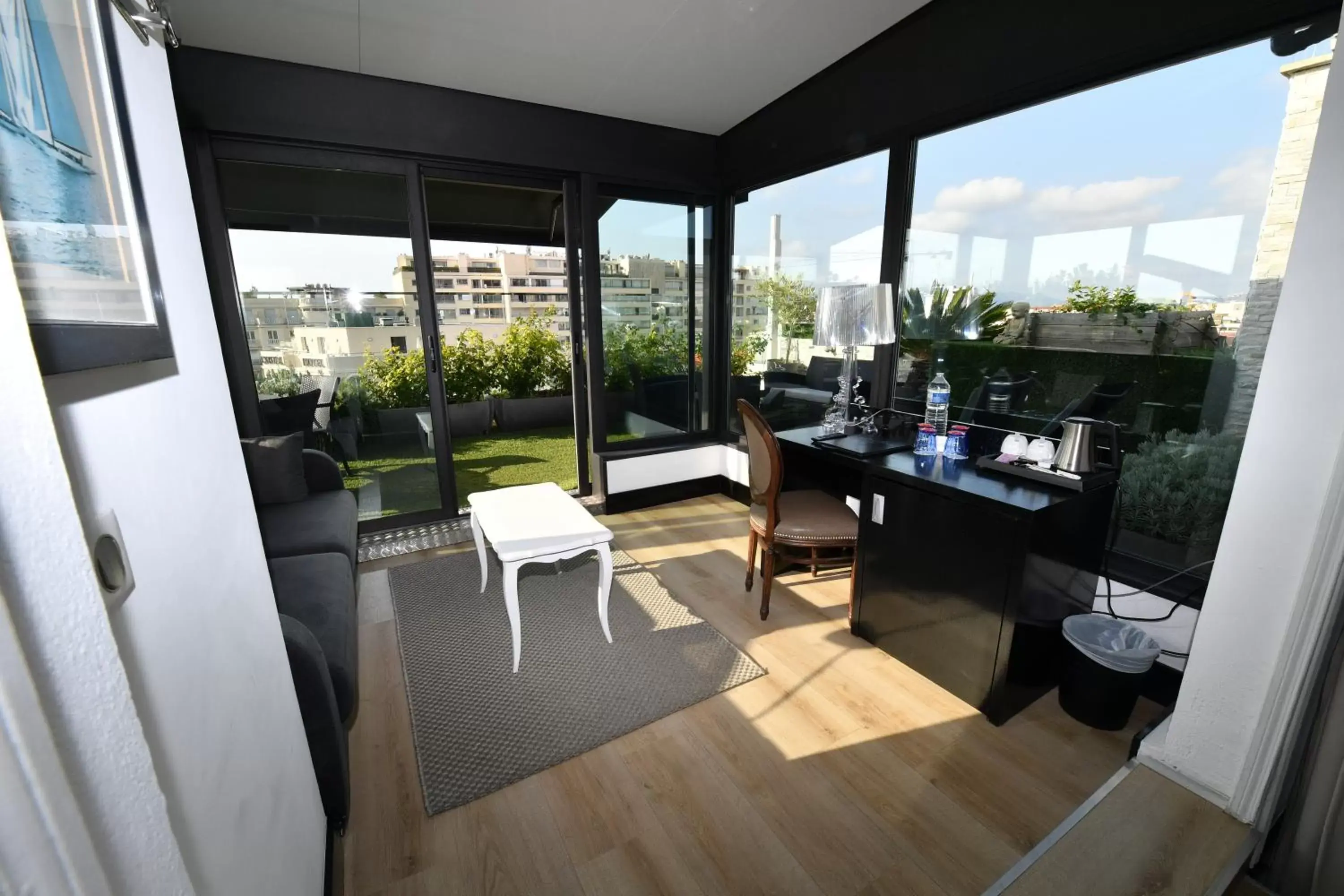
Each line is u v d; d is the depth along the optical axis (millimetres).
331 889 1213
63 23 517
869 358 2820
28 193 423
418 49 2459
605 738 1707
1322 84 1394
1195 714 1424
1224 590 1330
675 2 2158
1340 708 1138
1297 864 1232
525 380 6422
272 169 2691
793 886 1273
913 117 2406
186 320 851
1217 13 1529
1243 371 1597
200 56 2418
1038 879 1251
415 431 3268
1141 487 1853
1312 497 1169
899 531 1994
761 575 2801
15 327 355
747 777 1571
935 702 1863
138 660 532
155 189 786
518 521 2217
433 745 1680
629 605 2512
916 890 1263
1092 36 1799
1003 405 2221
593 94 2988
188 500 746
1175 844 1316
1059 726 1750
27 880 307
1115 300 1841
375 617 2422
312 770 1221
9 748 300
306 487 2656
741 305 3768
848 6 2248
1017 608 1645
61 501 375
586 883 1282
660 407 3879
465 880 1288
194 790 621
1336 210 1090
